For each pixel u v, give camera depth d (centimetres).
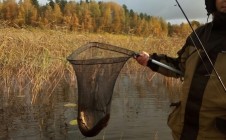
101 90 281
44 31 986
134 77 1009
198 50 237
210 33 237
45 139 472
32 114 596
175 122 249
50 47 909
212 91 224
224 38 229
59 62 872
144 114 602
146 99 725
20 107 641
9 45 859
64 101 690
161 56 282
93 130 283
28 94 740
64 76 879
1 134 491
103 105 282
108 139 475
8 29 936
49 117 577
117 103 686
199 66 234
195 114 230
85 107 284
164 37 1141
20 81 801
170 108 645
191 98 233
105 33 1224
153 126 531
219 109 223
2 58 841
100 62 278
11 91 760
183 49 262
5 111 609
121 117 580
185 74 243
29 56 843
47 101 683
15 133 495
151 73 1007
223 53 226
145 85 890
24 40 879
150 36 1140
